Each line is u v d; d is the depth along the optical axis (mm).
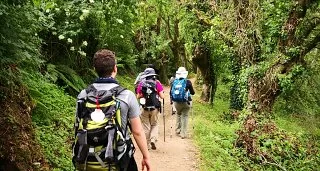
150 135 9883
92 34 13453
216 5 16438
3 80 6340
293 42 14617
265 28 15102
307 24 14656
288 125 17250
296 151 12672
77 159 3762
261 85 14820
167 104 19500
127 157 3826
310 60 15883
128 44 18906
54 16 11977
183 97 11656
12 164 5852
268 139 12594
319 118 18953
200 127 13688
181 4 18688
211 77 21906
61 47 12812
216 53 19641
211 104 22016
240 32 15039
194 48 21047
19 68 7168
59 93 10852
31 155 6359
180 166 9219
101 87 3936
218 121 16219
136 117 3932
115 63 4070
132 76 23562
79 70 13602
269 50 14961
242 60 15430
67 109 10125
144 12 22625
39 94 9016
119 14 13250
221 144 11969
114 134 3713
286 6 14484
